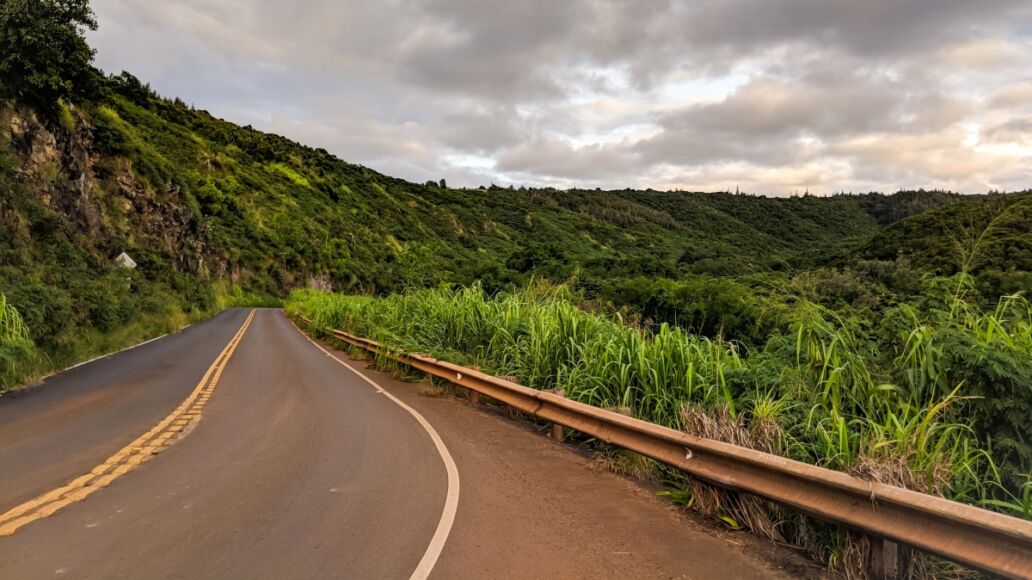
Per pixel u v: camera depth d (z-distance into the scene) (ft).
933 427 14.61
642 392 25.29
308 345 87.25
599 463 22.47
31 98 101.50
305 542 14.62
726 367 23.82
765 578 12.72
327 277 309.63
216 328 120.47
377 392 41.83
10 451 24.20
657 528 15.83
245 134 475.31
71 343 60.59
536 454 24.22
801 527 14.48
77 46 101.09
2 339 44.34
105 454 23.75
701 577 12.77
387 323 62.34
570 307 37.17
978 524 9.91
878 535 11.66
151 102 388.37
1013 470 14.74
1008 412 15.05
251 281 262.88
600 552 14.15
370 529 15.56
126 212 151.12
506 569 13.12
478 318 45.68
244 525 15.81
